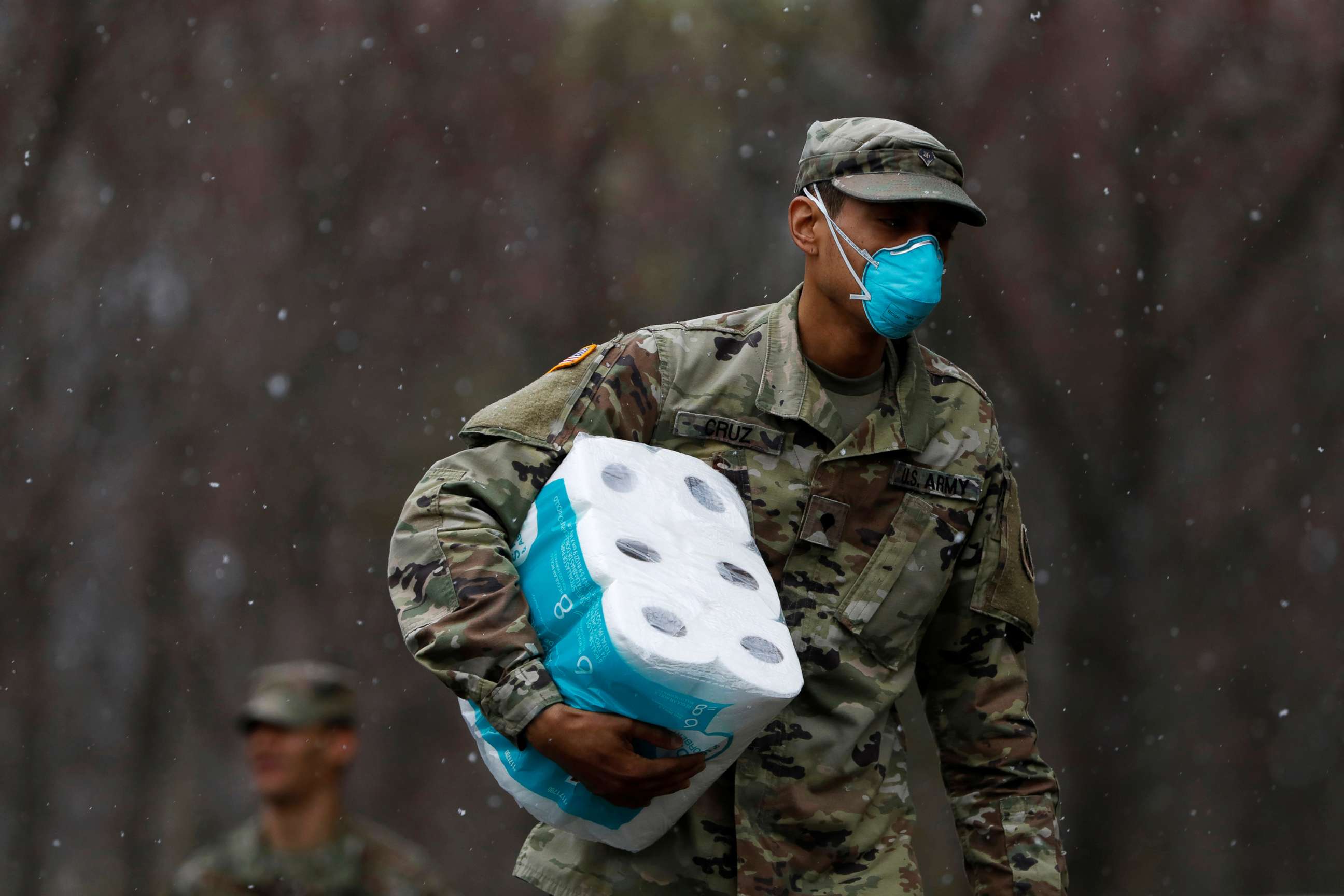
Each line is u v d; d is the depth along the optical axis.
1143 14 42.16
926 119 43.34
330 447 50.22
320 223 49.97
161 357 50.03
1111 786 43.22
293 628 49.56
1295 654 46.00
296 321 50.38
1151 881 43.50
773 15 43.94
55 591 48.94
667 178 47.62
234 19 48.81
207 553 49.91
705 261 48.22
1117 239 43.53
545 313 49.75
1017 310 44.16
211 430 50.06
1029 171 43.53
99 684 48.88
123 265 49.75
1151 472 44.41
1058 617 44.41
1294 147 42.44
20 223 48.59
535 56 48.12
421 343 50.50
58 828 47.59
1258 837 45.22
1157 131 42.69
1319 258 43.78
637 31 45.53
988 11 43.09
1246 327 44.75
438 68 48.78
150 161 49.56
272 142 49.50
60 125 48.78
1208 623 45.69
